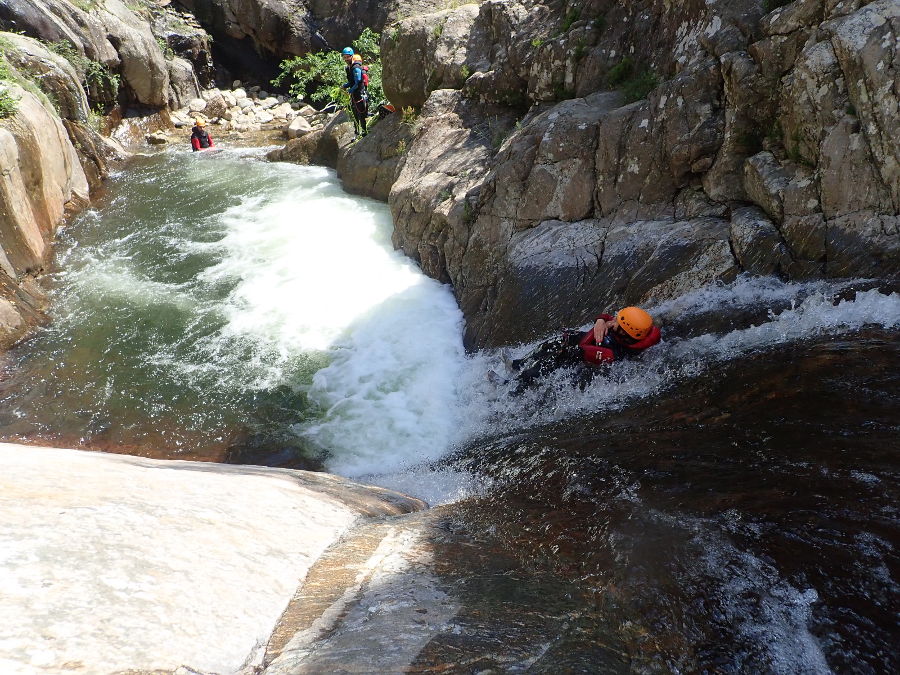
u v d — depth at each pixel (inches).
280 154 481.7
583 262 235.3
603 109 259.1
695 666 79.4
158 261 334.6
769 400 144.0
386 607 90.3
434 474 187.3
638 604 90.4
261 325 283.7
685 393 167.2
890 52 166.6
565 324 234.1
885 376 135.6
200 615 80.0
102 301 299.4
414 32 381.4
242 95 665.6
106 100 536.4
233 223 374.0
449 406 234.4
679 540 103.2
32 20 470.9
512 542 116.0
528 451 169.3
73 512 92.7
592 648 81.8
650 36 266.7
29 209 321.4
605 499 124.4
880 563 90.0
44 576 77.4
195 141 515.5
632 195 234.1
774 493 110.3
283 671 74.8
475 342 258.8
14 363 258.8
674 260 212.1
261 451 221.0
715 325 190.1
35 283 307.1
